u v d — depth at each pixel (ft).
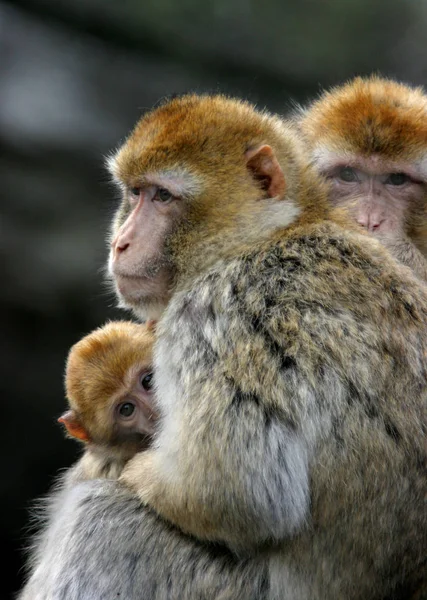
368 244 32.22
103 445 36.91
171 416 31.37
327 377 29.73
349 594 30.48
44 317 79.56
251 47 91.04
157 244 33.55
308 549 30.50
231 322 30.78
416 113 41.83
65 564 32.22
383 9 93.35
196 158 33.55
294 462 29.58
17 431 79.41
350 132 41.22
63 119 86.74
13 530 79.15
